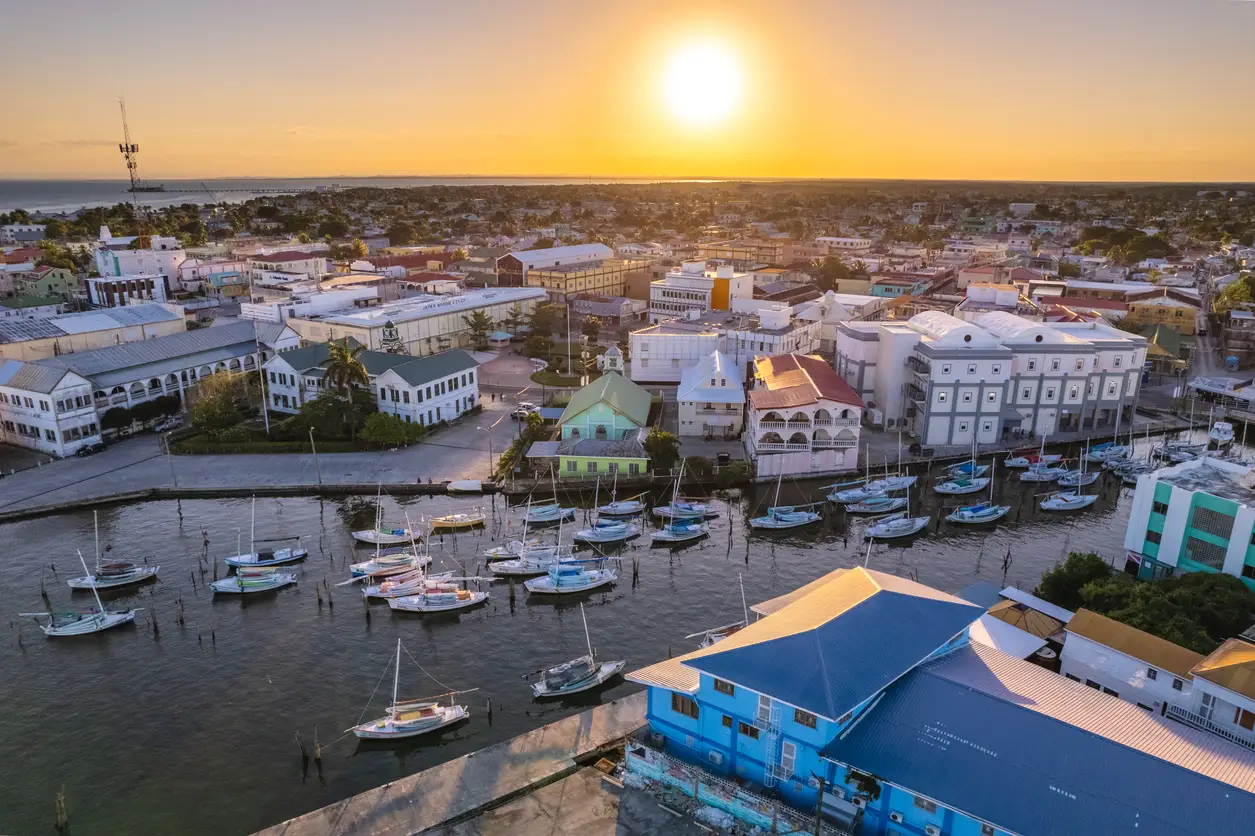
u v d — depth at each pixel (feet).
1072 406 430.20
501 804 174.60
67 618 254.06
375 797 176.65
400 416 433.89
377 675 232.73
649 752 177.27
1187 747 151.94
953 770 146.82
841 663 164.96
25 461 388.57
